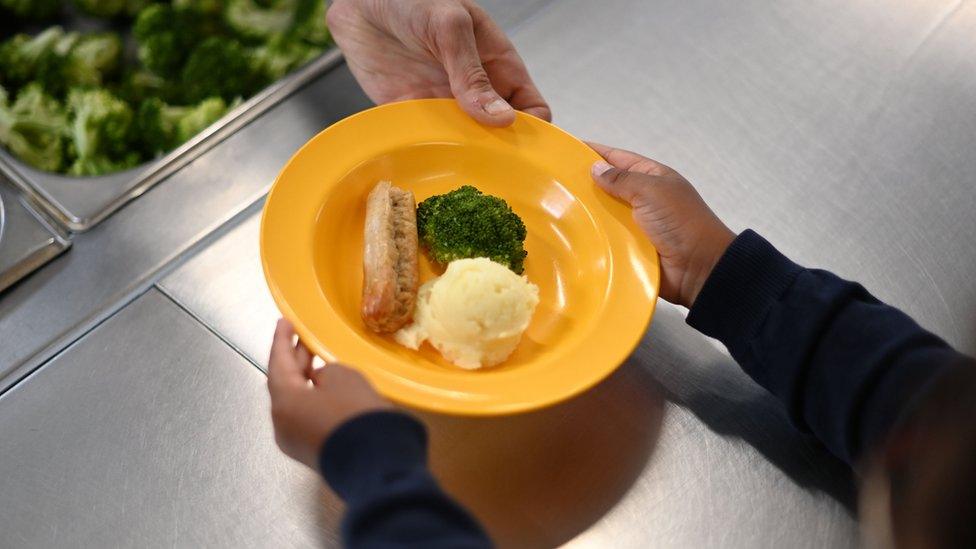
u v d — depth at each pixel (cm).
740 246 98
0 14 162
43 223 117
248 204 120
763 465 97
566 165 112
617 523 92
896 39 146
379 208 105
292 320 87
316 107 134
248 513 91
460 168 116
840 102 137
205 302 108
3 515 90
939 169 129
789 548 91
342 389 80
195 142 127
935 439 58
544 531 91
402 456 73
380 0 122
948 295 114
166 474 93
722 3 151
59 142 142
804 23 148
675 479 96
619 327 96
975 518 54
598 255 106
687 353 107
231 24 161
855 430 90
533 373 90
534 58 141
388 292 96
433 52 123
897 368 87
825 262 117
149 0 167
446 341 96
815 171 128
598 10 149
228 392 100
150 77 161
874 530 63
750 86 139
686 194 106
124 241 117
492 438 97
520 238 108
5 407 98
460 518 70
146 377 101
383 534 67
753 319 97
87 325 105
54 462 94
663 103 136
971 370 61
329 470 75
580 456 97
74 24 167
